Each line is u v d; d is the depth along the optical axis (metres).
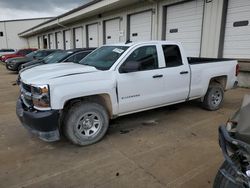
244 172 1.98
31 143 4.23
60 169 3.35
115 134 4.57
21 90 4.30
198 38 11.34
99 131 4.18
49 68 4.61
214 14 10.31
